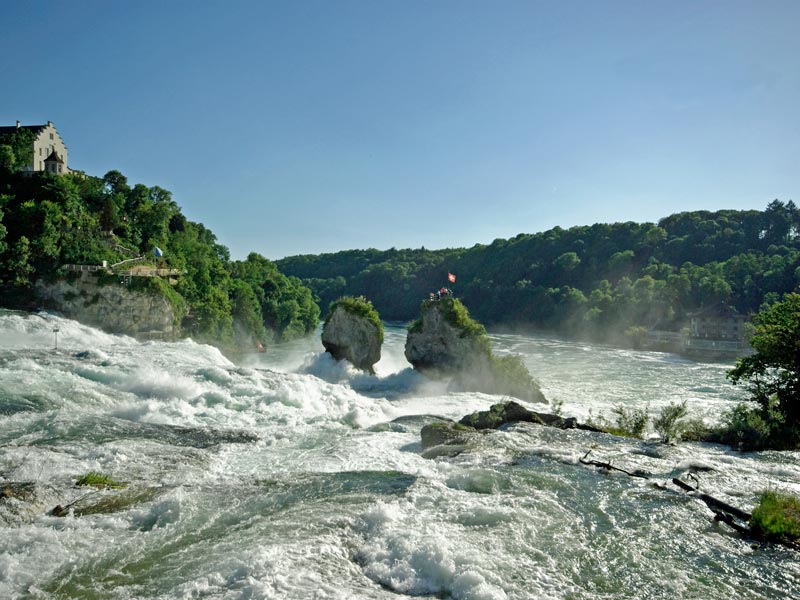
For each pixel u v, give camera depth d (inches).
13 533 506.0
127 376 1192.2
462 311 1809.8
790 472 825.5
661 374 2512.3
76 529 532.1
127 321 2299.5
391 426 1094.4
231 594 427.5
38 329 1828.2
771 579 501.0
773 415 1195.3
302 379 1387.8
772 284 4800.7
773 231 6161.4
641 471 796.0
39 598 423.2
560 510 638.5
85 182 2984.7
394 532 547.5
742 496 710.5
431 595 457.4
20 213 2287.2
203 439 895.1
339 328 1884.8
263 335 3622.0
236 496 649.0
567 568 506.0
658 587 481.1
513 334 5305.1
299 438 964.0
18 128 3260.3
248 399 1180.5
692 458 893.8
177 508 590.6
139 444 820.0
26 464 677.3
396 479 727.1
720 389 2070.6
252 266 4532.5
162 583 447.5
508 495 679.7
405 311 7672.2
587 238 7106.3
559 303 5644.7
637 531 591.8
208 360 1738.4
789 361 1206.3
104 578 455.5
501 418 1138.0
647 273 5733.3
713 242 6186.0
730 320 3907.5
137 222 3344.0
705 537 583.2
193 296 2864.2
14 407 917.8
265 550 492.4
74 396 1023.6
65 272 2197.3
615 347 4033.0
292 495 658.2
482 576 475.5
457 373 1772.9
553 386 2111.2
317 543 516.7
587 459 845.2
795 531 587.5
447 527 575.5
